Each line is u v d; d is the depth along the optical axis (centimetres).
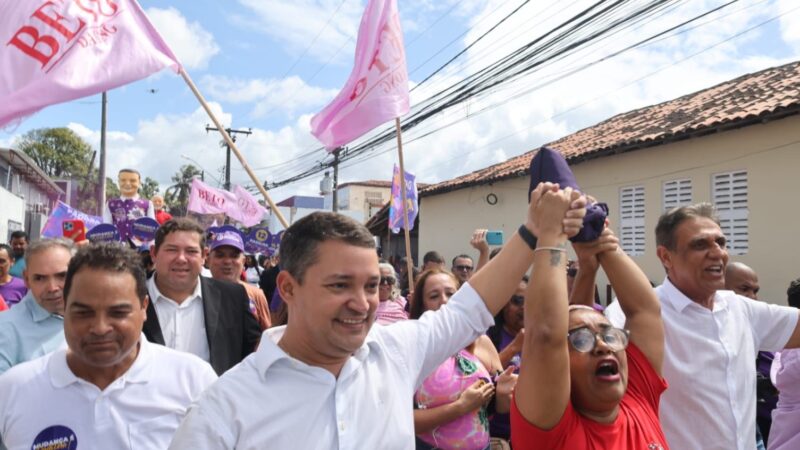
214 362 324
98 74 348
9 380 199
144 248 582
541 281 181
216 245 463
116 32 360
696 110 1037
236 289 356
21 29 336
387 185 3881
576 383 192
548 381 178
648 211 1016
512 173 1328
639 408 205
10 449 193
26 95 328
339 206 3947
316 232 156
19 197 1908
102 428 199
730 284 421
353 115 451
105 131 1784
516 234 204
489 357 334
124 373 208
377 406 165
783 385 314
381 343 179
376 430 162
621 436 192
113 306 195
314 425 154
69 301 197
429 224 1781
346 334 153
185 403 216
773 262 805
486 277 202
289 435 151
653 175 1005
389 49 444
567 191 189
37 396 196
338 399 158
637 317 222
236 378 157
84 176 3669
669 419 276
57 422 195
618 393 188
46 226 654
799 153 773
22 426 193
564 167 201
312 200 3412
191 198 998
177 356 223
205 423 149
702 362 273
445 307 201
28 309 279
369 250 158
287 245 161
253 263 981
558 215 187
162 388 213
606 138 1167
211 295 343
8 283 559
